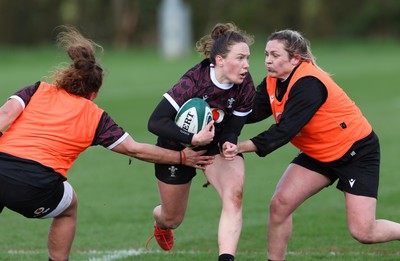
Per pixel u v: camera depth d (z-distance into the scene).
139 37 194.00
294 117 19.91
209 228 28.03
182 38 138.75
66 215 19.81
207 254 24.31
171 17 137.12
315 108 19.97
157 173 21.77
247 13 188.88
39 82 19.47
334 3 192.25
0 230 27.81
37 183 18.36
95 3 184.62
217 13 190.88
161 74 99.00
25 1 185.62
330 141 20.55
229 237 19.27
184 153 20.31
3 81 84.38
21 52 134.88
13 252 24.70
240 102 20.64
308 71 20.19
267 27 192.88
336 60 126.19
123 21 189.12
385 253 24.31
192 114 19.75
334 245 25.34
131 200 32.66
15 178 18.25
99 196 33.44
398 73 99.94
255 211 30.55
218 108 20.48
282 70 20.23
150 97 73.12
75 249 25.16
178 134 19.75
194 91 20.17
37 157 18.50
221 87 20.19
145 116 59.16
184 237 26.81
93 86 19.44
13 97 19.03
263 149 20.19
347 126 20.48
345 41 171.00
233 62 19.73
